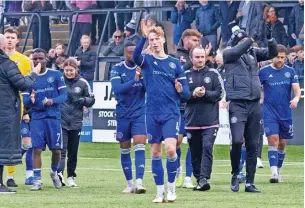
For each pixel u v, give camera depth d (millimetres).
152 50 17531
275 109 23516
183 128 21516
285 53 23625
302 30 35906
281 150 23797
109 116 36750
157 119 17391
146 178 24703
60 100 21297
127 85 19953
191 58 20891
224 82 20312
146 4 39344
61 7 42094
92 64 37625
